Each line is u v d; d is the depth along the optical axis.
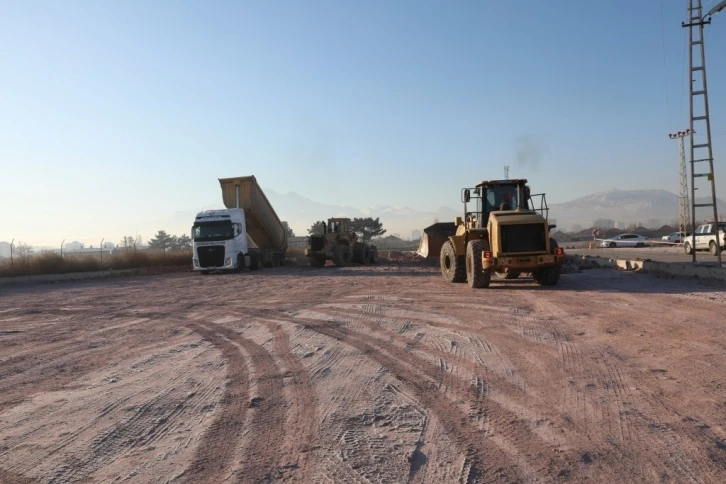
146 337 10.54
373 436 5.21
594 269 23.28
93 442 5.28
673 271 18.31
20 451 5.11
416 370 7.50
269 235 34.50
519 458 4.68
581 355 8.00
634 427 5.29
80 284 24.38
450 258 19.23
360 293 16.77
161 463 4.75
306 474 4.47
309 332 10.45
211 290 19.58
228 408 6.13
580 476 4.35
